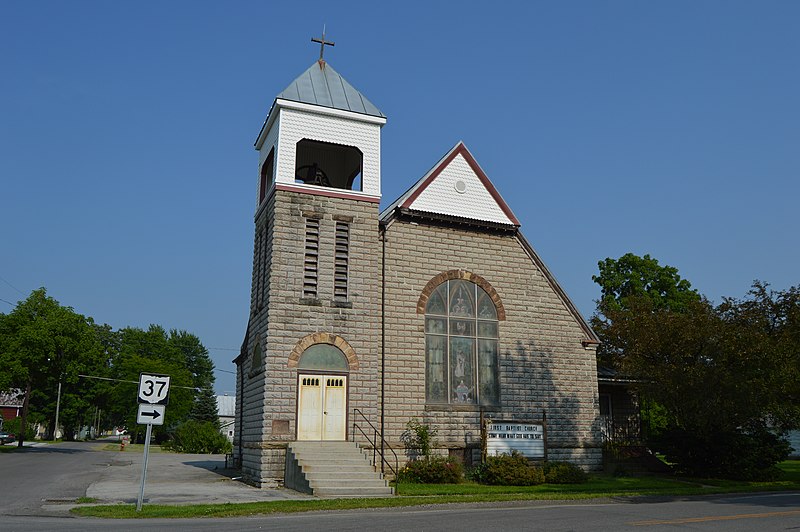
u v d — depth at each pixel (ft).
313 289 83.71
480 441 89.35
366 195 88.22
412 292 89.97
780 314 99.96
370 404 82.94
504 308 95.04
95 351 155.94
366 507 58.18
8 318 148.36
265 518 50.42
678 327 94.43
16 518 48.49
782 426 102.27
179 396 301.84
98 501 60.29
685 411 92.32
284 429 78.38
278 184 84.28
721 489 79.25
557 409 95.14
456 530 43.04
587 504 62.08
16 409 326.65
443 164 94.94
